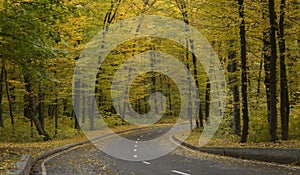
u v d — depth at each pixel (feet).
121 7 117.29
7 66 91.66
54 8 47.65
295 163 46.73
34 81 94.73
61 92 108.17
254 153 55.93
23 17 47.42
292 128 75.05
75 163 56.65
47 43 54.60
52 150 75.15
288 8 67.05
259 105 90.63
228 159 59.36
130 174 43.60
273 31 61.87
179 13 109.91
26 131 110.52
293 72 77.30
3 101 126.52
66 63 98.78
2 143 86.17
